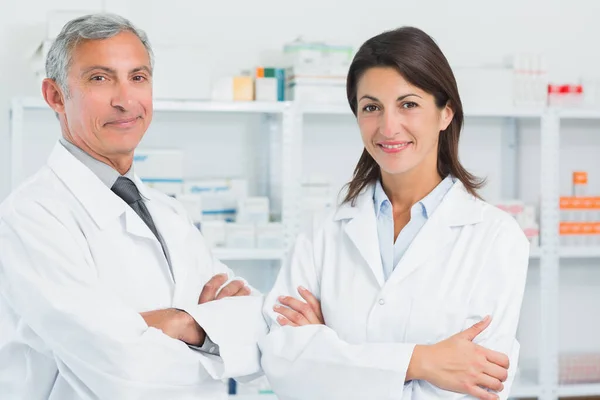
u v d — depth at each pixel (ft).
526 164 11.35
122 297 5.03
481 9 11.10
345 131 10.90
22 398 5.01
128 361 4.63
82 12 9.30
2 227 4.83
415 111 4.99
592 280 11.55
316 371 4.92
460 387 4.72
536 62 10.31
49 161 5.14
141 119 5.10
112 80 4.95
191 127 10.57
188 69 9.39
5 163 10.12
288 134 9.57
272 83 9.78
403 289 5.14
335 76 9.79
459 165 5.44
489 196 11.24
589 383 10.28
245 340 5.20
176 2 10.41
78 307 4.64
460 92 10.10
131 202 5.32
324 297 5.38
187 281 5.37
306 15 10.72
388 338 5.12
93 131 4.99
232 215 9.95
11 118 10.07
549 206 10.11
